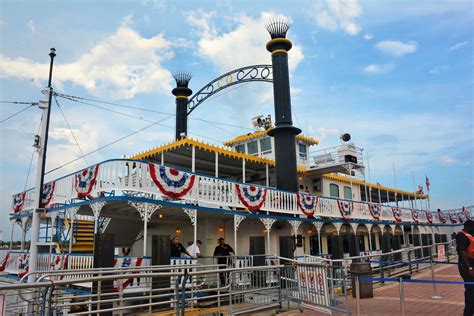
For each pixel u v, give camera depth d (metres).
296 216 18.95
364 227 25.97
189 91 22.97
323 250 22.14
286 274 10.19
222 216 16.19
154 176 11.98
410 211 30.11
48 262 14.09
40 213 14.39
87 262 11.58
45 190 15.60
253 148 23.27
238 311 9.05
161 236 10.63
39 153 14.80
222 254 13.51
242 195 15.14
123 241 16.12
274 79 19.77
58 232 16.50
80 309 10.66
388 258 17.97
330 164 22.14
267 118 22.94
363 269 10.98
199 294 11.74
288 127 18.77
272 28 20.45
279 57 19.83
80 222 16.98
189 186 12.97
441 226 37.38
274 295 10.05
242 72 21.25
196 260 12.07
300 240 17.94
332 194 24.92
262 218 15.92
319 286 8.73
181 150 16.52
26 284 5.15
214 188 14.07
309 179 24.02
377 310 8.81
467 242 7.20
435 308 8.93
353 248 17.36
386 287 12.91
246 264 12.61
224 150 16.66
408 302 9.82
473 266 7.11
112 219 15.86
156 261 10.46
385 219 25.88
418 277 15.12
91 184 12.21
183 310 7.18
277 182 18.64
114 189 11.30
